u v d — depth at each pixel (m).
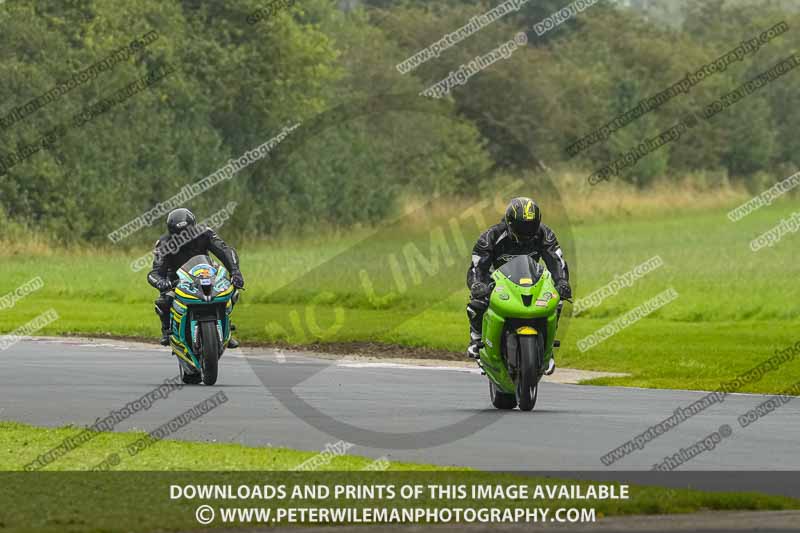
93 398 61.53
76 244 198.25
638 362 83.88
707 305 122.50
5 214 195.50
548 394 65.94
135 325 109.50
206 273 67.25
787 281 146.38
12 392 64.19
